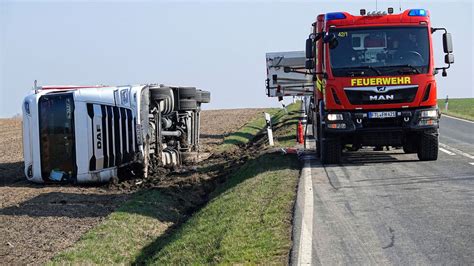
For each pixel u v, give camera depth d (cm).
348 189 1252
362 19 1611
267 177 1450
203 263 827
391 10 1625
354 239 856
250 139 3416
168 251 970
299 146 2319
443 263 731
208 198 1581
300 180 1362
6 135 4181
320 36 1675
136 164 1817
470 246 794
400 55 1600
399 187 1246
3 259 994
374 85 1591
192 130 2325
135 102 1805
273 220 970
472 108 5309
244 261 777
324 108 1645
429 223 926
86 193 1620
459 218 947
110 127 1788
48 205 1430
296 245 824
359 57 1605
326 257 776
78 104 1789
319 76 1748
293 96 3519
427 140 1631
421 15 1616
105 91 1805
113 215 1274
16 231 1179
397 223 937
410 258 758
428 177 1362
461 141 2298
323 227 929
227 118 5431
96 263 980
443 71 1641
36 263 967
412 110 1599
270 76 3516
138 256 1054
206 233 991
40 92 1834
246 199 1193
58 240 1107
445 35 1634
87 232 1151
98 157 1775
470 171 1436
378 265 738
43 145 1812
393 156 1820
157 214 1340
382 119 1602
